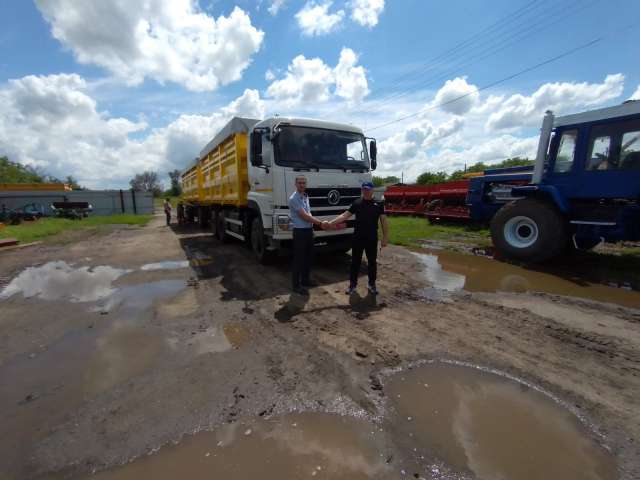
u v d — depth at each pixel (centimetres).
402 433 219
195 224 1811
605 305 443
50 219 2192
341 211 629
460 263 689
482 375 284
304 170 589
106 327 397
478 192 946
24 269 725
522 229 688
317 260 734
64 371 300
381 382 275
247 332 376
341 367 299
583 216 616
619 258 694
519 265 666
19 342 362
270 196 595
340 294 504
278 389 267
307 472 189
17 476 190
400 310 433
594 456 200
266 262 698
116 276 643
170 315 432
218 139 902
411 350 327
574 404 246
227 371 295
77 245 1078
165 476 189
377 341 346
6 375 296
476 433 218
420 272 621
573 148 613
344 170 633
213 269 680
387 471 189
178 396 260
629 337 351
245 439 215
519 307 438
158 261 780
